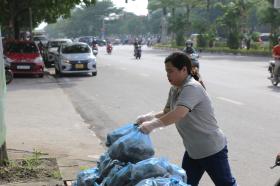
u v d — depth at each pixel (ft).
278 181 14.65
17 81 67.46
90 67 75.77
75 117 38.17
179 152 27.09
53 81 67.67
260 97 48.65
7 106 43.86
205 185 21.25
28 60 72.02
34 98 49.21
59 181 20.51
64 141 29.30
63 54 76.43
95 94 52.54
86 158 24.85
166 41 280.31
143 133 14.28
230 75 74.64
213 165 15.16
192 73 15.05
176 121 14.26
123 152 14.19
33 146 27.61
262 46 168.45
